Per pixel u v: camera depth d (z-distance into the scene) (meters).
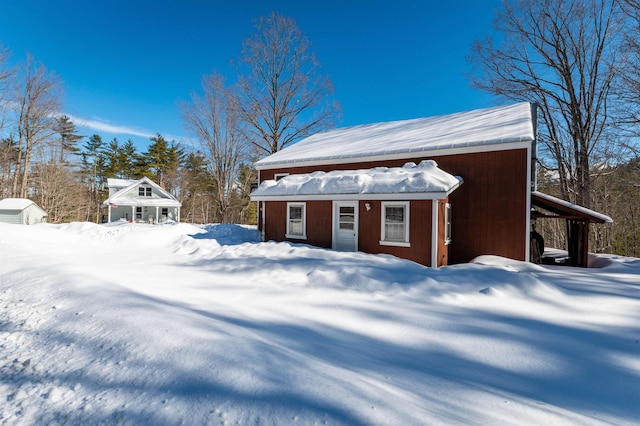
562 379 2.99
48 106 29.17
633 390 2.82
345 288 6.18
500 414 2.29
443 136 11.66
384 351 3.49
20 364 2.82
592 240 20.27
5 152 30.12
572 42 17.94
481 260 9.35
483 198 10.06
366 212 10.21
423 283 6.16
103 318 3.68
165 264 8.77
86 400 2.22
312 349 3.30
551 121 19.45
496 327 4.27
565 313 4.86
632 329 4.22
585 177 17.84
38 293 4.95
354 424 1.87
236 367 2.48
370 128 17.81
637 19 13.98
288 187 12.16
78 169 39.72
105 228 15.33
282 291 5.98
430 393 2.56
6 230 12.01
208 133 27.86
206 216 43.97
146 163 45.69
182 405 2.07
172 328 3.23
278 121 27.00
